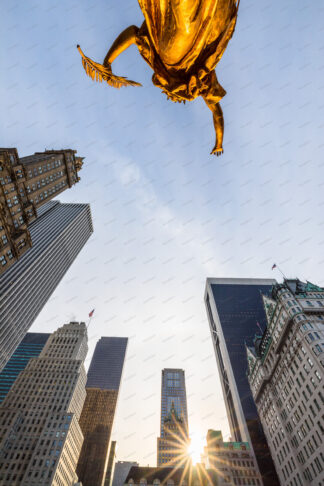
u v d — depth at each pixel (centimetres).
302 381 6341
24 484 8912
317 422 5738
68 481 10694
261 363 8431
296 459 6350
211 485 7656
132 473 8125
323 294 7394
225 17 295
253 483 7944
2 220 8506
